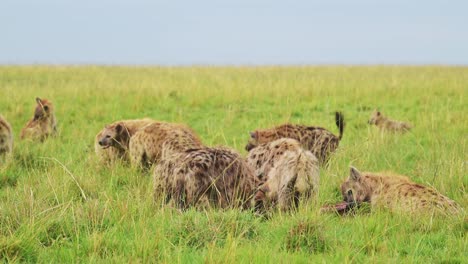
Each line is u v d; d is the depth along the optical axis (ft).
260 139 115.24
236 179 81.66
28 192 88.17
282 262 65.21
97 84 231.09
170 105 194.29
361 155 116.67
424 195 84.38
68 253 68.44
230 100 198.80
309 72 325.83
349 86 224.53
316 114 179.63
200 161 80.69
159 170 85.05
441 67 383.65
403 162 116.06
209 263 64.54
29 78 276.82
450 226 77.15
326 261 66.33
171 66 384.68
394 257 67.10
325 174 101.14
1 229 74.69
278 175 84.12
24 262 67.21
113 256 67.41
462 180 98.37
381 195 88.63
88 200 84.64
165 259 65.00
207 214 75.05
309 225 73.31
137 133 109.50
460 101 190.70
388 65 406.82
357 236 75.10
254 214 80.07
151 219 78.43
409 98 207.31
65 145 137.49
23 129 150.41
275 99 200.23
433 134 139.74
